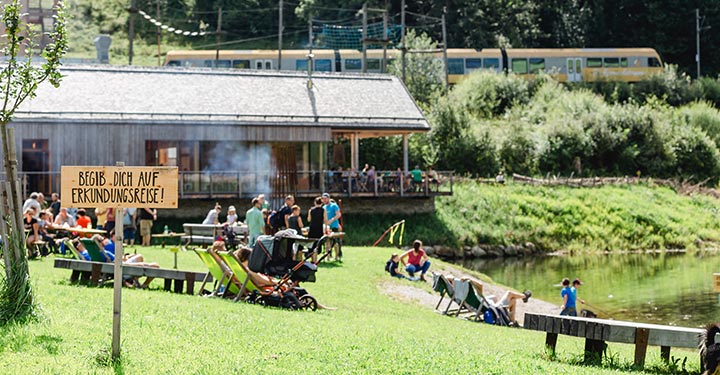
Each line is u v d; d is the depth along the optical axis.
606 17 112.12
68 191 9.59
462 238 43.88
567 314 21.95
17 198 11.83
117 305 9.71
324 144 42.19
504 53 79.56
